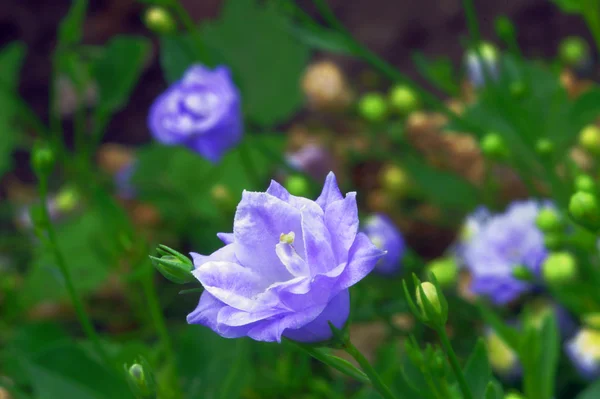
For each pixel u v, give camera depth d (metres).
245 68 0.88
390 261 0.68
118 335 0.84
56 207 0.89
